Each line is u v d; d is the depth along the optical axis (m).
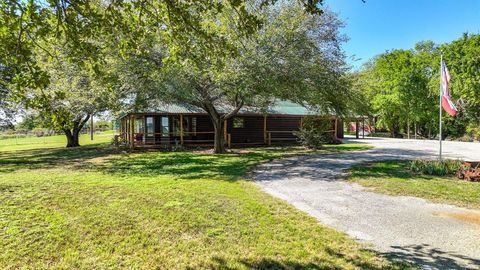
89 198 5.93
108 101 12.73
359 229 4.32
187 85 11.66
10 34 3.22
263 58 10.76
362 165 10.22
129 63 10.55
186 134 19.53
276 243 3.83
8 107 18.55
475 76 22.33
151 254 3.56
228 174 8.89
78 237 4.02
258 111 16.69
